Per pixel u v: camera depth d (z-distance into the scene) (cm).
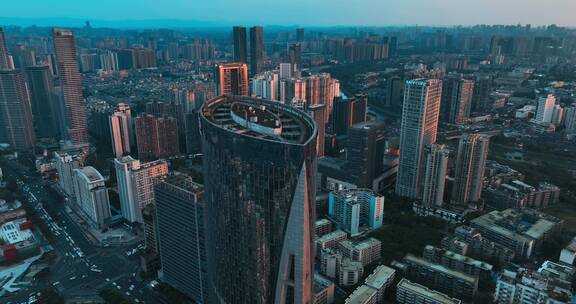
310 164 18575
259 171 19450
